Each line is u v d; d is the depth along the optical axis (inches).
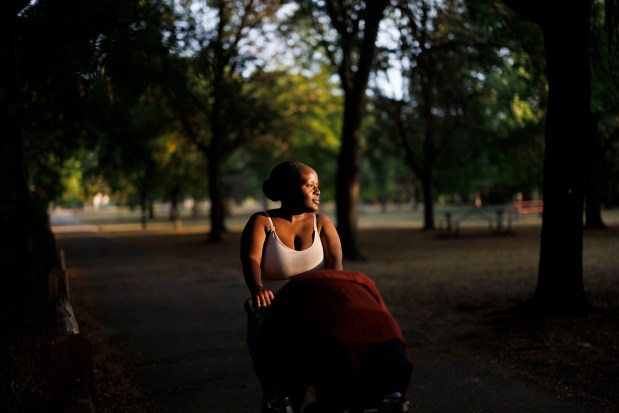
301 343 101.4
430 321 331.9
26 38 157.5
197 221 2071.9
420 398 206.7
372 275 541.6
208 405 206.5
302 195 131.0
